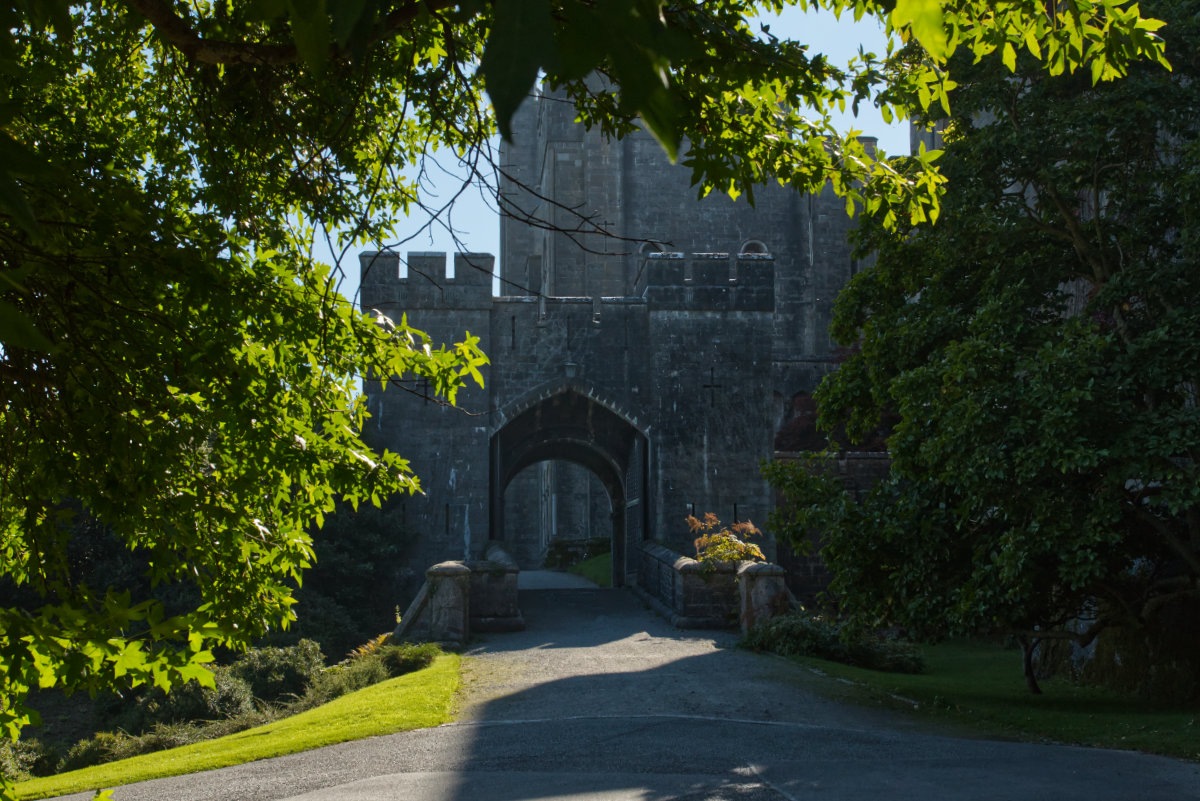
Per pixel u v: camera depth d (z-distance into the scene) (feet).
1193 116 44.75
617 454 111.96
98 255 15.34
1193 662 46.09
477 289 94.99
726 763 32.19
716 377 96.68
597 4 4.70
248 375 19.54
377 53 19.51
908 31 12.68
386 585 90.12
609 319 96.94
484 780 30.40
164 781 34.04
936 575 45.27
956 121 50.96
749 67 16.93
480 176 17.42
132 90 24.38
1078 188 47.80
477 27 18.35
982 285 49.85
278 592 22.29
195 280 16.87
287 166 21.89
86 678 14.38
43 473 17.33
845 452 101.45
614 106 19.31
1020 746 35.09
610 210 145.89
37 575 17.01
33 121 17.16
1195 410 38.09
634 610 88.84
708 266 97.76
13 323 6.21
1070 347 41.16
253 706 59.26
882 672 59.00
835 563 48.11
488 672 55.83
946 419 42.32
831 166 22.20
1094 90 46.93
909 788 28.14
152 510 19.08
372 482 22.76
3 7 6.88
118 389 17.25
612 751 34.37
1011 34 18.76
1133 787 27.94
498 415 94.17
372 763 33.99
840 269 151.94
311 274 21.97
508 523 191.62
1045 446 38.52
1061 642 59.93
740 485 95.35
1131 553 47.70
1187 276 41.91
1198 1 42.83
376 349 22.68
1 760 42.80
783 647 61.57
